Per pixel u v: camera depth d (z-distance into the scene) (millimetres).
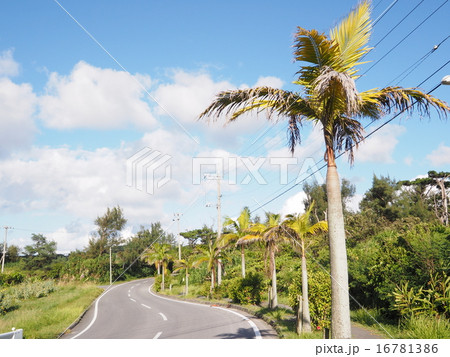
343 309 6004
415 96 6355
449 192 39812
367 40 6422
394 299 9492
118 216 50781
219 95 6672
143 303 22859
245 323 12344
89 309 19609
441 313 8281
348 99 5262
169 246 38656
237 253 34781
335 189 6410
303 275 10047
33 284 30859
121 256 49906
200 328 11555
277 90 6617
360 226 24312
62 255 74188
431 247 9211
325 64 6336
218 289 23953
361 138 7297
